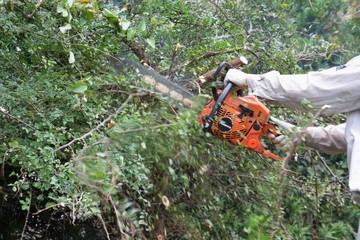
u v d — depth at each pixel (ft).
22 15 10.61
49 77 10.14
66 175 8.98
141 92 10.41
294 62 13.10
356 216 12.86
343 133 10.20
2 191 11.73
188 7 13.28
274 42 13.87
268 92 9.30
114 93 10.73
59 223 12.95
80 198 8.57
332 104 8.91
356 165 8.61
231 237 10.53
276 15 16.46
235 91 9.66
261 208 10.35
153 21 11.67
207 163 10.26
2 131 9.67
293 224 10.98
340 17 17.92
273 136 9.73
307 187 12.03
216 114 9.60
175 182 10.18
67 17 10.42
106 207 8.75
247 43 13.23
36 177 10.07
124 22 10.36
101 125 9.55
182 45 12.71
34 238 13.19
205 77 11.05
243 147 9.93
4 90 9.68
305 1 18.84
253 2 16.46
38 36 10.43
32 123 9.95
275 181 9.58
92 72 10.87
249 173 10.71
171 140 9.21
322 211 12.44
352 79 8.73
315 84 8.92
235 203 11.19
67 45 10.37
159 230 10.23
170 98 10.48
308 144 10.46
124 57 11.03
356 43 17.30
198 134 9.66
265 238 7.70
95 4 10.12
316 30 18.65
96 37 10.94
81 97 10.18
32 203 11.75
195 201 10.36
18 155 9.36
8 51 10.43
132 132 8.98
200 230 10.19
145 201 9.37
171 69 12.30
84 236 12.75
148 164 9.59
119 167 9.01
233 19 15.16
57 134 9.57
